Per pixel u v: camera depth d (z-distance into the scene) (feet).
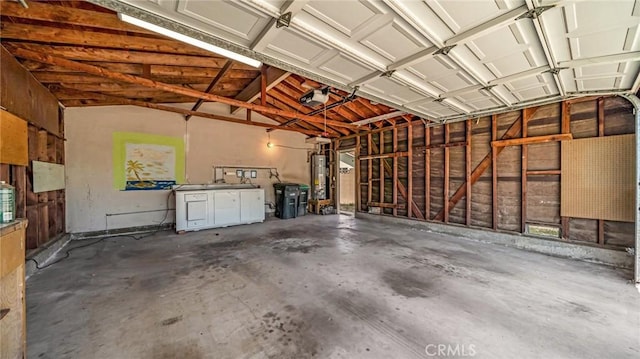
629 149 10.41
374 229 18.19
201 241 14.85
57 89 13.24
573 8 5.20
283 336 6.02
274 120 24.50
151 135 18.20
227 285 8.84
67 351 5.45
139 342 5.79
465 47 6.91
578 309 7.20
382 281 9.16
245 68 14.57
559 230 12.29
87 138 16.07
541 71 8.22
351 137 24.17
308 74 8.70
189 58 12.17
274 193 24.62
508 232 13.89
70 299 7.78
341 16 5.66
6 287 4.67
